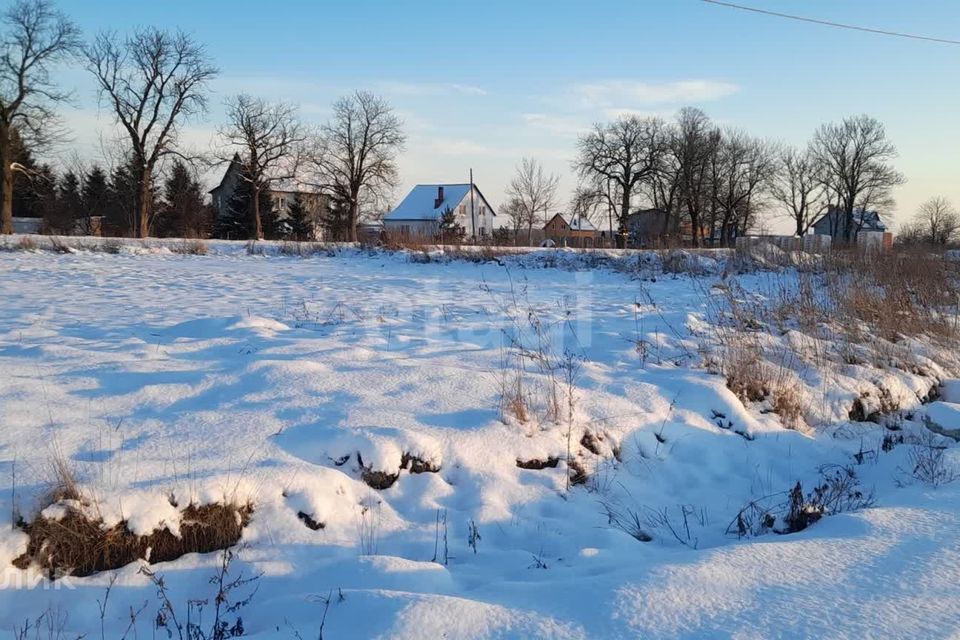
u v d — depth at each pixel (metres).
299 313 11.04
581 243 40.84
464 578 3.93
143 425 5.01
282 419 5.29
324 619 3.24
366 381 6.21
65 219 60.84
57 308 11.14
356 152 57.19
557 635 2.92
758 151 68.50
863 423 7.39
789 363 8.20
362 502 4.63
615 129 58.00
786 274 17.38
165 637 3.34
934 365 8.95
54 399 5.42
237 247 29.91
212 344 7.54
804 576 3.46
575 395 6.32
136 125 44.88
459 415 5.67
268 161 52.12
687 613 3.08
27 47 39.59
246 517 4.20
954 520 4.27
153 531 3.90
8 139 40.16
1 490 3.87
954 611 3.04
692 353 8.12
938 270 14.55
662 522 5.00
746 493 5.63
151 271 19.81
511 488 5.03
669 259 21.72
